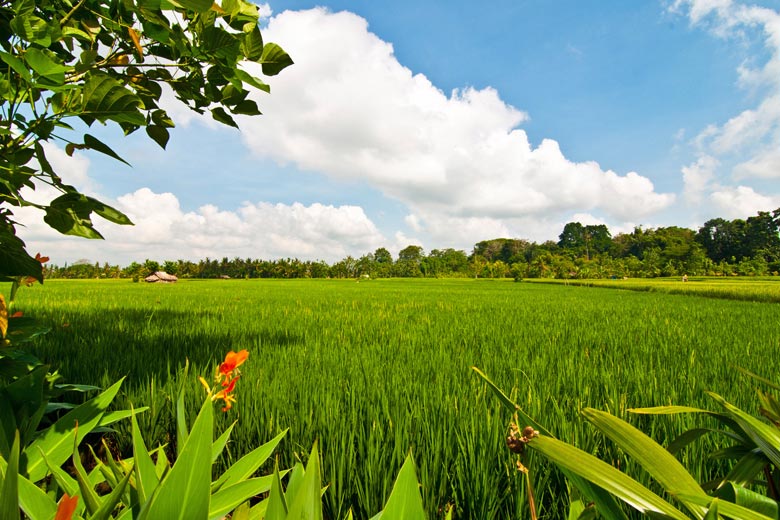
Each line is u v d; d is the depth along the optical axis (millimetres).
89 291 19953
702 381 3658
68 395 3117
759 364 4480
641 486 652
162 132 2012
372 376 3699
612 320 9227
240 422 2639
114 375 3512
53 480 1275
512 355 4785
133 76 1811
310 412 2693
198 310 10297
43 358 3930
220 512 1052
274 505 645
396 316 9555
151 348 4617
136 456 945
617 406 2852
